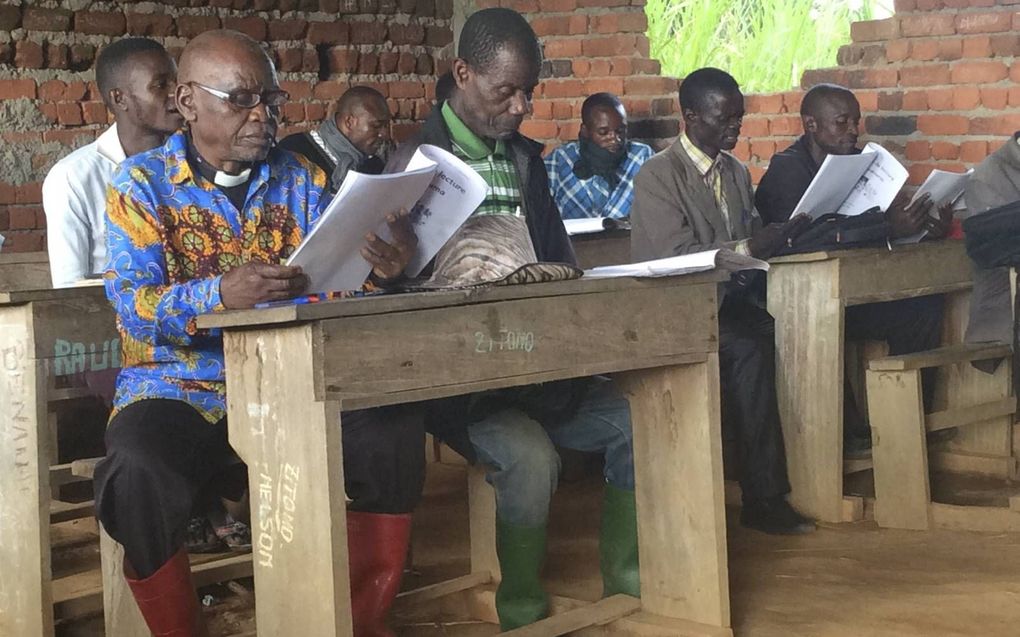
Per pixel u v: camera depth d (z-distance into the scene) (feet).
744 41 26.22
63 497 16.16
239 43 9.76
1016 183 15.61
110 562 10.38
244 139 9.74
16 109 18.11
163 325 9.24
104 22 18.74
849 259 14.44
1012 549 13.43
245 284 8.80
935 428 14.85
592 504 15.75
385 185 8.59
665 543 11.00
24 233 18.24
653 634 10.80
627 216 19.85
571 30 22.06
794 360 14.74
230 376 8.84
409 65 22.34
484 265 9.90
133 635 10.38
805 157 16.22
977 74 19.36
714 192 15.14
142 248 9.60
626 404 11.26
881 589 12.28
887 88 20.06
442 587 11.47
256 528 8.87
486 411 10.64
